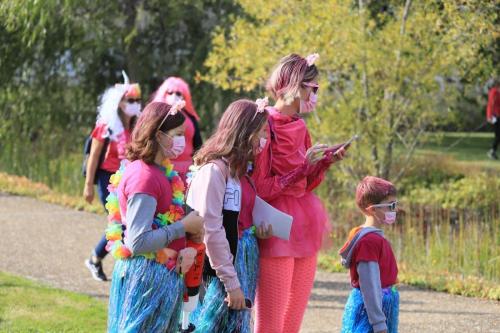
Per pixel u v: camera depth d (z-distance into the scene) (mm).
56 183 34156
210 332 10227
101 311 15414
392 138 26266
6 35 35219
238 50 26375
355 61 25078
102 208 27672
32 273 18938
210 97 34906
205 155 10250
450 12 24219
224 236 10039
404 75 25312
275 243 10977
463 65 25172
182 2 34438
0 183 32438
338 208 26469
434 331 14820
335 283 18875
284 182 11109
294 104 11383
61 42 35250
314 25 24938
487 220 25297
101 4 34688
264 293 11109
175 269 9609
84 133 36469
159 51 36281
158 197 9500
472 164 37812
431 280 18953
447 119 26922
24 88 36031
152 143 9531
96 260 18281
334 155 11367
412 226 24891
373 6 26906
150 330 9461
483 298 17734
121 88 17625
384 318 10391
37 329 13984
